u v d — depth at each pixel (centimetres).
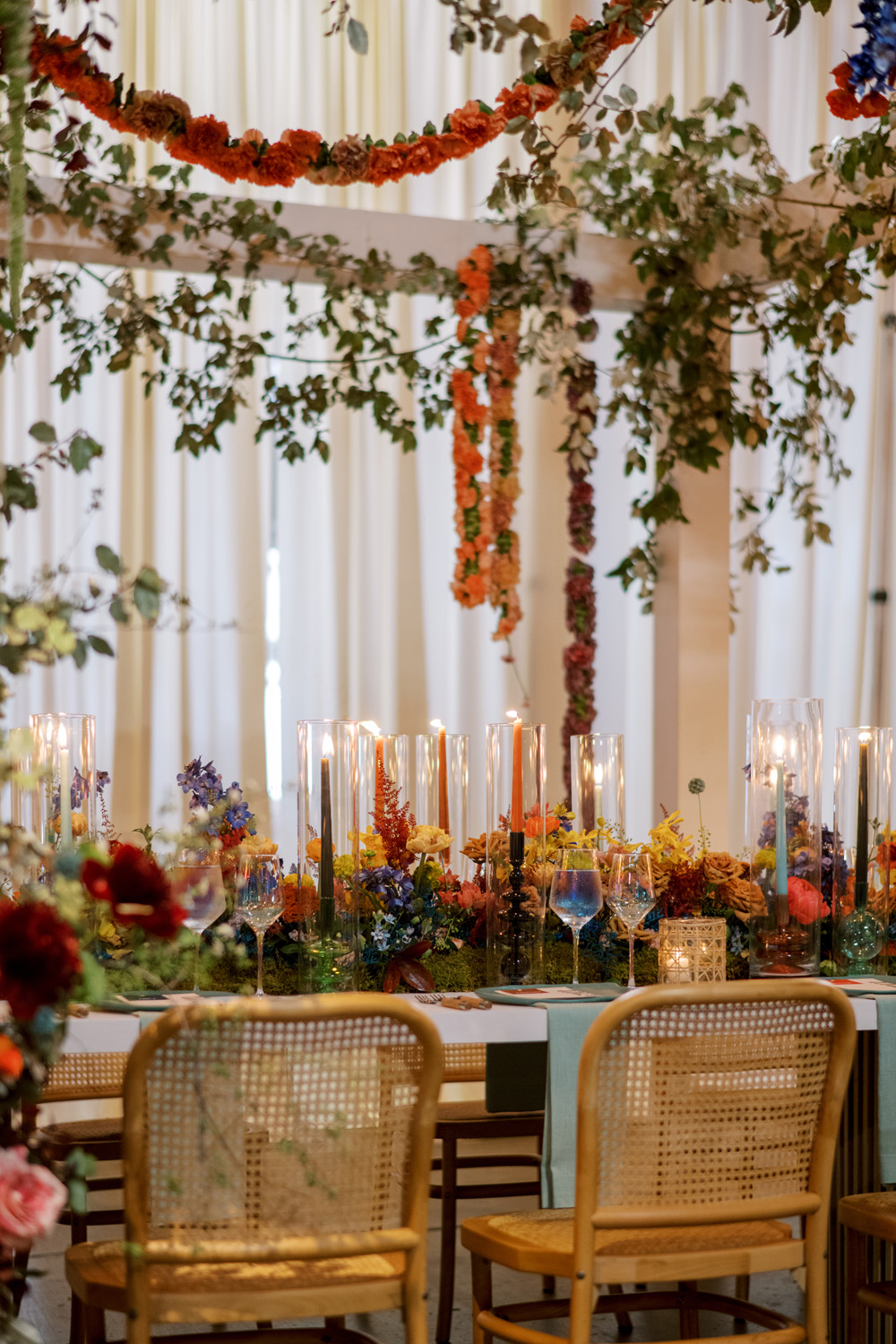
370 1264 184
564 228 418
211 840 238
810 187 409
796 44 523
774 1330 199
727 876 273
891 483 557
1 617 167
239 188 475
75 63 338
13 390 454
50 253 378
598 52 329
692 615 446
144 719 468
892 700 561
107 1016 214
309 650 491
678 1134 187
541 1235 202
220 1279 178
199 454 405
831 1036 194
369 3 497
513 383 426
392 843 277
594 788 284
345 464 491
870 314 547
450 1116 285
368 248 403
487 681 514
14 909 149
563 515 521
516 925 251
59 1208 144
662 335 419
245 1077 173
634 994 181
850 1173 246
